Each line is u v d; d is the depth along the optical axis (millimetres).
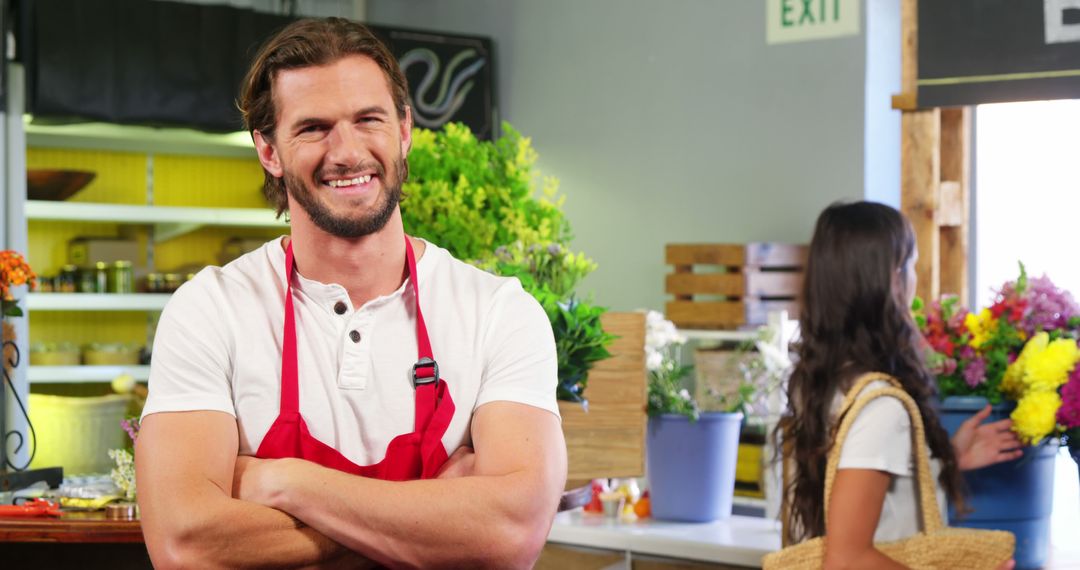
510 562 1878
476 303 2033
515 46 8547
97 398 6875
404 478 1938
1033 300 3445
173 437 1901
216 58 7145
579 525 3701
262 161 2031
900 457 2826
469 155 3660
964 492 3172
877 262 2941
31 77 6668
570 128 8250
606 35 8047
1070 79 5332
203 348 1957
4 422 4723
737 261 6551
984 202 6941
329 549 1871
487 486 1867
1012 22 5438
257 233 8039
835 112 6879
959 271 6027
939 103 5637
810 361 2986
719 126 7457
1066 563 3584
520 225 3521
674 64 7680
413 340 1992
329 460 1931
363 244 1957
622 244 7977
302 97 1912
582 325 2908
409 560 1844
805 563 2906
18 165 6691
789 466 3293
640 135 7871
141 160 7805
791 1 6078
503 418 1961
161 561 1865
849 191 6824
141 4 6938
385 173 1940
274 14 7340
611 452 3068
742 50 7332
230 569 1849
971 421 3369
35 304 6805
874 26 6781
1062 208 6668
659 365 3764
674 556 3479
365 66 1931
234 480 1908
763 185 7234
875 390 2826
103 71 6828
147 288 7445
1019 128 6797
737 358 5707
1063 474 6891
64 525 3035
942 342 3467
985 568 2836
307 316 1981
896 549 2824
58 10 6703
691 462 3697
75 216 6941
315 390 1950
